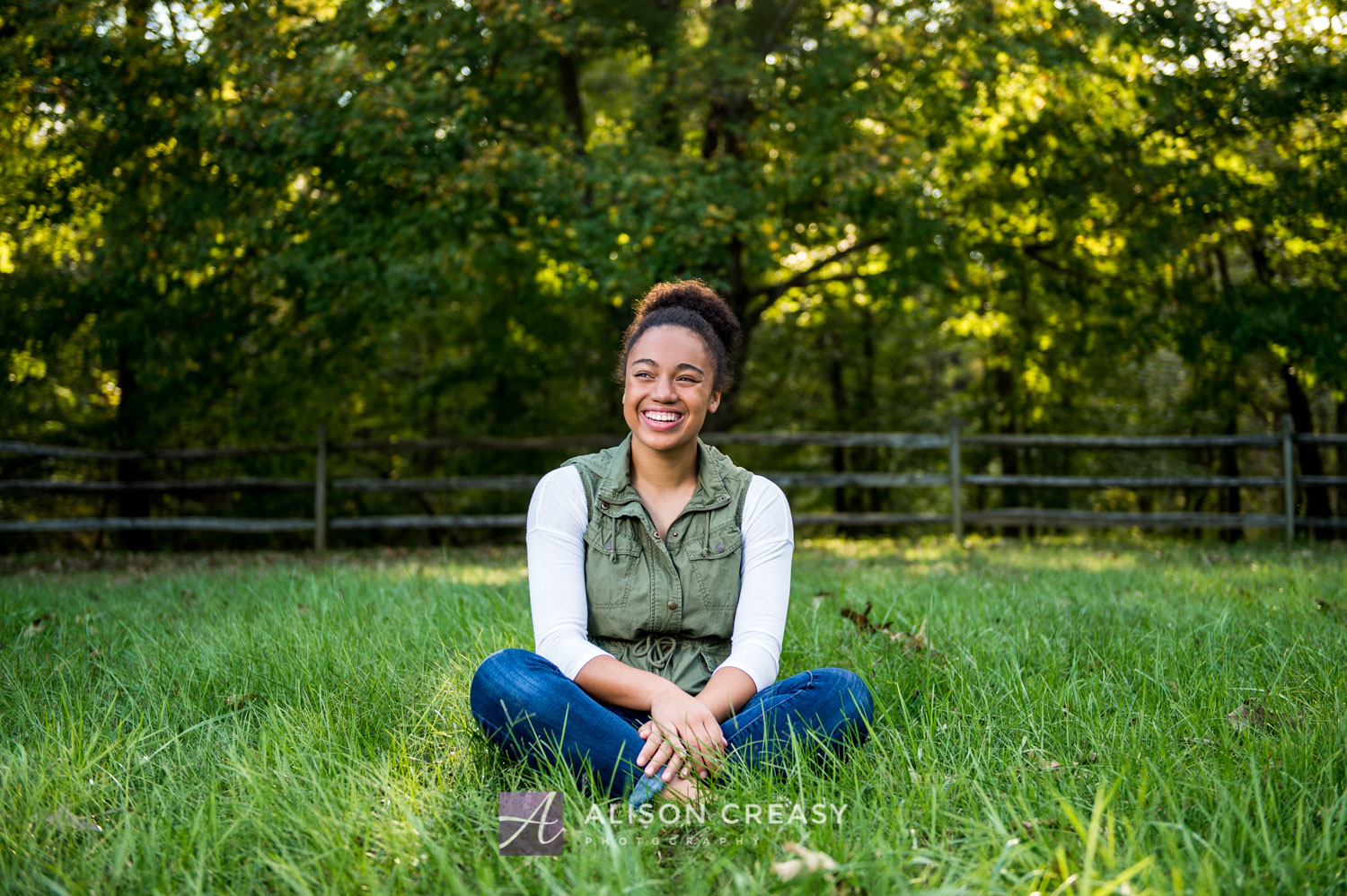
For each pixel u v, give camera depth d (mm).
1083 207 10109
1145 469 15234
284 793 1814
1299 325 9820
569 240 8898
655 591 2168
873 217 9352
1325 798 1736
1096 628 3463
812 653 3076
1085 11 8828
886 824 1654
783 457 16578
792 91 9250
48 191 8938
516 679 2000
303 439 13008
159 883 1526
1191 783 1804
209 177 8828
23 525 8922
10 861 1598
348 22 8609
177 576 6371
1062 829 1647
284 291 9586
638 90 9695
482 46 8594
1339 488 13656
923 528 13562
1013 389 14969
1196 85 9383
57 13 8156
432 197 8219
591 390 14430
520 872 1563
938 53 8711
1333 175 9367
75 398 12742
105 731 2270
